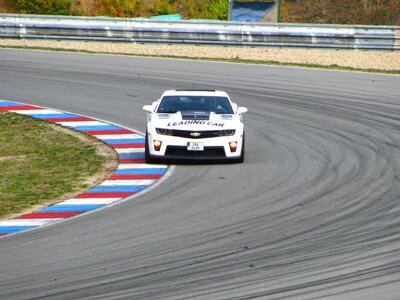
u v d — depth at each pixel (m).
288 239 26.91
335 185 35.25
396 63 76.50
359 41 82.56
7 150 44.34
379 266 23.84
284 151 42.88
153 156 39.22
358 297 21.19
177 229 28.23
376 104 57.03
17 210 31.52
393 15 114.69
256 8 95.75
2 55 76.81
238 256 24.97
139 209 31.30
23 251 25.64
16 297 21.27
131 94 60.22
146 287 22.02
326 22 114.19
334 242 26.52
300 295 21.33
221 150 38.91
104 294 21.45
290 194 33.62
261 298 21.09
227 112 40.62
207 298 21.09
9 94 60.09
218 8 112.56
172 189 34.66
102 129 49.09
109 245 26.25
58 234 27.73
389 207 31.36
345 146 44.16
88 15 109.06
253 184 35.47
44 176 37.97
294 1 117.81
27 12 107.00
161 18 99.31
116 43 84.81
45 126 50.22
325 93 61.09
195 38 83.88
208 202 32.28
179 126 38.97
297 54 81.00
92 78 66.50
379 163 39.88
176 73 69.06
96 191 34.59
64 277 22.94
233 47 84.06
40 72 68.81
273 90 62.00
